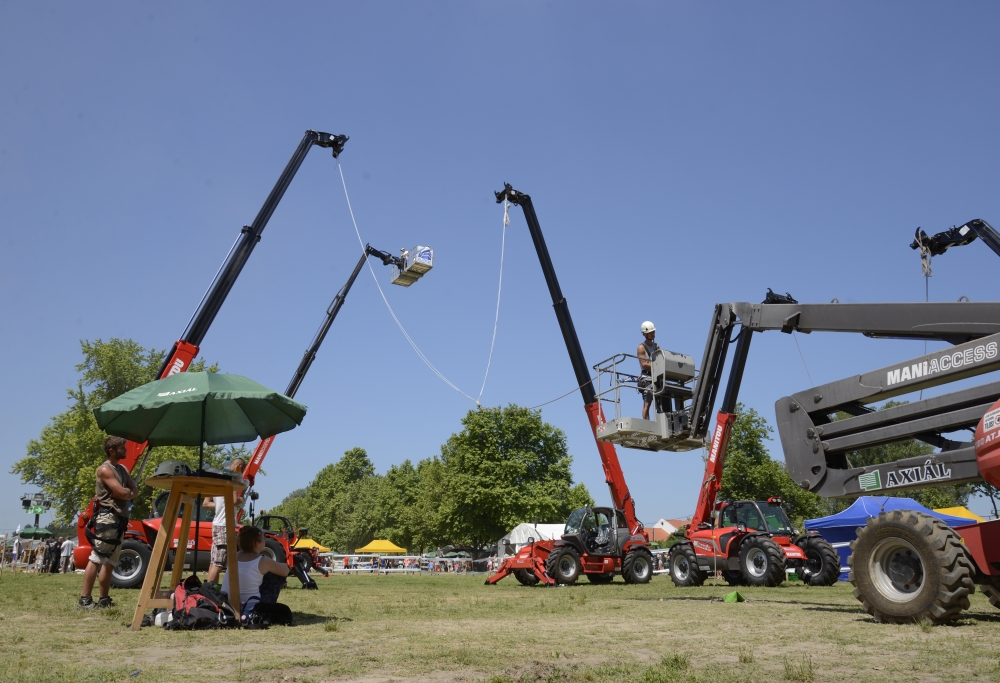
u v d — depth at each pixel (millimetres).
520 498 42625
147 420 7203
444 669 3814
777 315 9211
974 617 6527
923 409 6797
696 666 3955
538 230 19125
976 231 9359
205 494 6102
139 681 3447
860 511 18750
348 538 85625
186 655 4301
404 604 9047
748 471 32344
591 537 17797
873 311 7902
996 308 6738
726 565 15977
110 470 7262
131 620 6148
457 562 41750
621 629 5852
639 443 11664
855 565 6582
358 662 3990
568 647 4711
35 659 4109
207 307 14164
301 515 99500
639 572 17375
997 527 6219
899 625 6043
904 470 6906
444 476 44688
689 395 11180
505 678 3502
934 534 6035
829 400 7523
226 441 7539
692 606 8766
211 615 5711
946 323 7086
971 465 6398
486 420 44031
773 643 4934
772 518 17016
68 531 37188
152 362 38688
